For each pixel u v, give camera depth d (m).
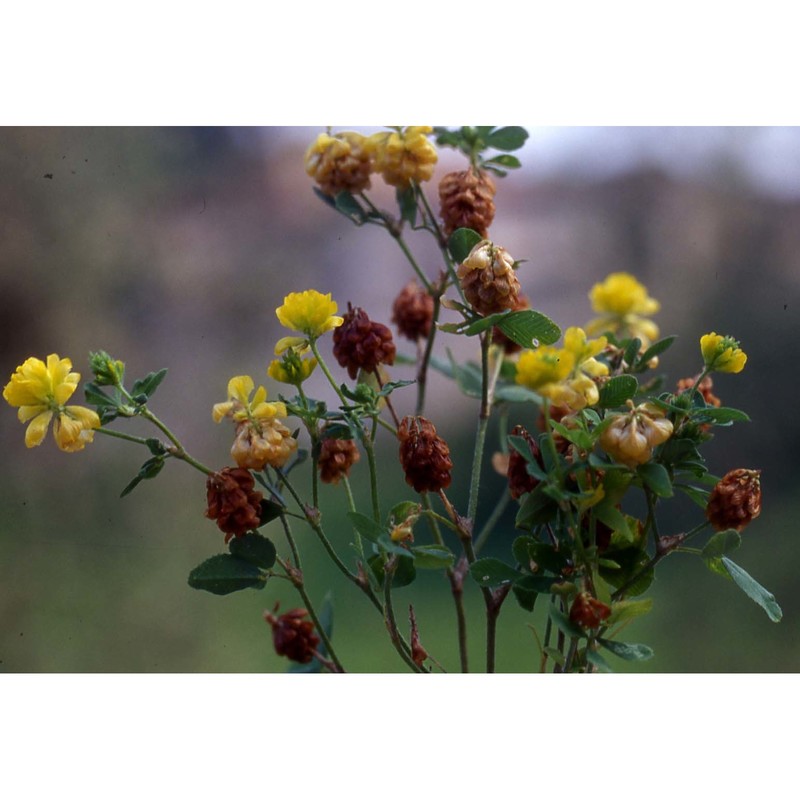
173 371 0.64
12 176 0.63
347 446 0.22
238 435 0.20
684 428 0.19
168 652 0.44
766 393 0.64
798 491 0.61
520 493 0.20
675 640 0.48
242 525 0.20
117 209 0.65
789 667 0.48
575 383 0.18
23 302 0.63
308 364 0.20
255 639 0.45
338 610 0.43
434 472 0.19
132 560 0.51
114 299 0.65
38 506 0.55
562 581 0.19
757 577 0.53
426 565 0.19
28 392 0.20
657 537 0.19
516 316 0.20
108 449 0.57
